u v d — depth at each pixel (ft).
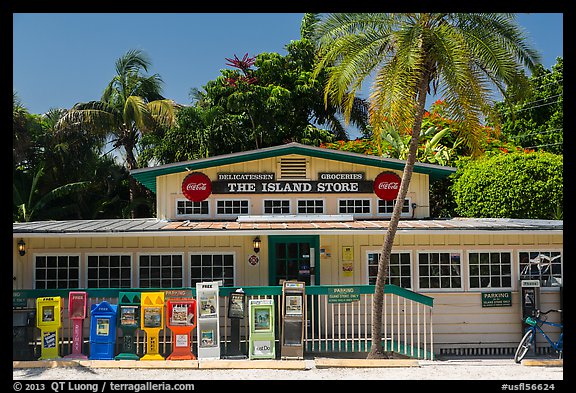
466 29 45.39
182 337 44.19
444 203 81.35
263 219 55.31
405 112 43.80
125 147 108.68
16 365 42.29
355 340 47.83
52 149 104.32
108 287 50.83
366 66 45.62
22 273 50.31
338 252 52.24
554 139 107.04
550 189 67.21
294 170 57.77
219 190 57.31
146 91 109.40
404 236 51.72
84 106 105.19
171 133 104.06
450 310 51.01
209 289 44.78
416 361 43.19
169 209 57.47
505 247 51.78
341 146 91.81
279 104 103.91
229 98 103.24
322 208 57.77
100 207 108.88
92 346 43.75
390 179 58.03
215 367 42.42
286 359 44.01
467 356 49.70
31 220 101.81
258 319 44.34
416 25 44.16
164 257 51.42
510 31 45.34
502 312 51.08
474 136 45.03
